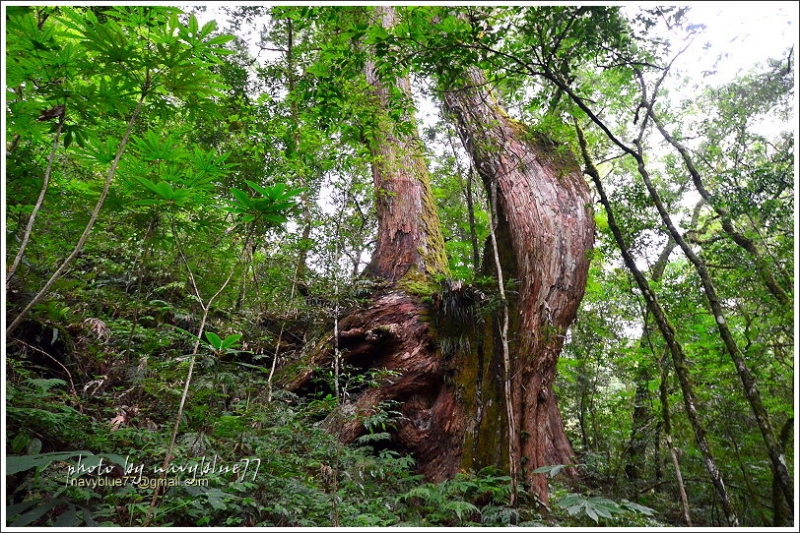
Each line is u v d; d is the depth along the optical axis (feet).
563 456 18.40
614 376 24.76
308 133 17.34
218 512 8.14
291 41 20.81
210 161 7.54
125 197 8.79
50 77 7.20
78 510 7.07
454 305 16.61
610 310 22.82
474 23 11.73
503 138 17.21
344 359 17.31
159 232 10.47
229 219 14.75
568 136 16.87
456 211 26.23
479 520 11.45
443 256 21.52
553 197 16.11
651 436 21.11
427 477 14.42
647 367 21.03
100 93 7.33
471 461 13.73
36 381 8.03
